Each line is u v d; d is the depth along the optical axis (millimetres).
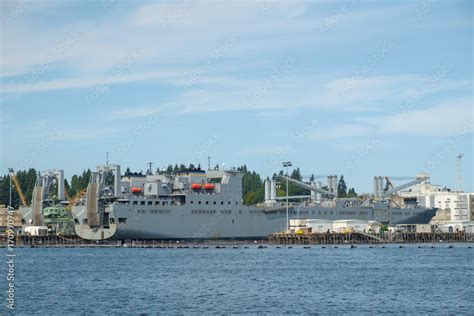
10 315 101375
